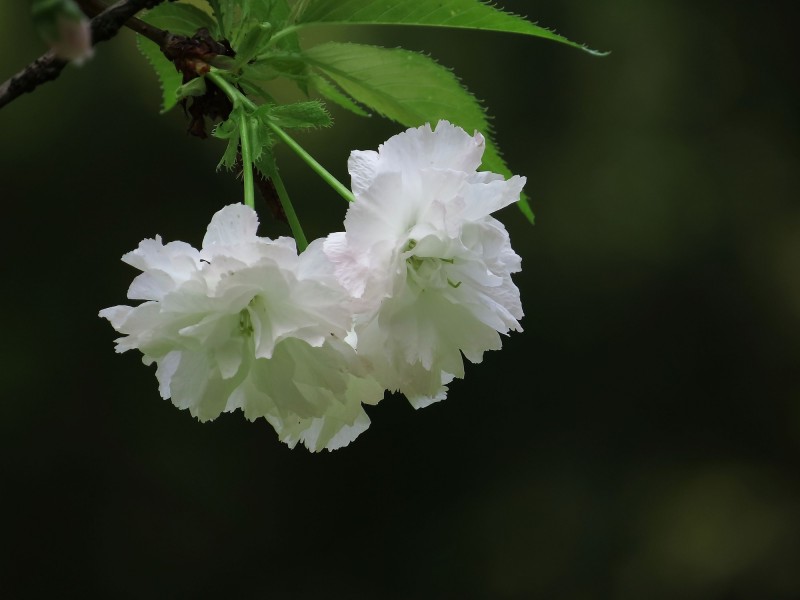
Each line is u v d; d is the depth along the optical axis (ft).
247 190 2.42
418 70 2.55
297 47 2.53
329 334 2.38
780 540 10.77
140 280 2.37
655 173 11.02
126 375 9.51
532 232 10.86
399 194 2.41
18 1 8.82
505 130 10.75
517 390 10.79
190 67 2.49
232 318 2.39
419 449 10.56
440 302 2.44
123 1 2.35
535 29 2.50
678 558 10.63
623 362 10.98
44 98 9.23
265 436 10.01
